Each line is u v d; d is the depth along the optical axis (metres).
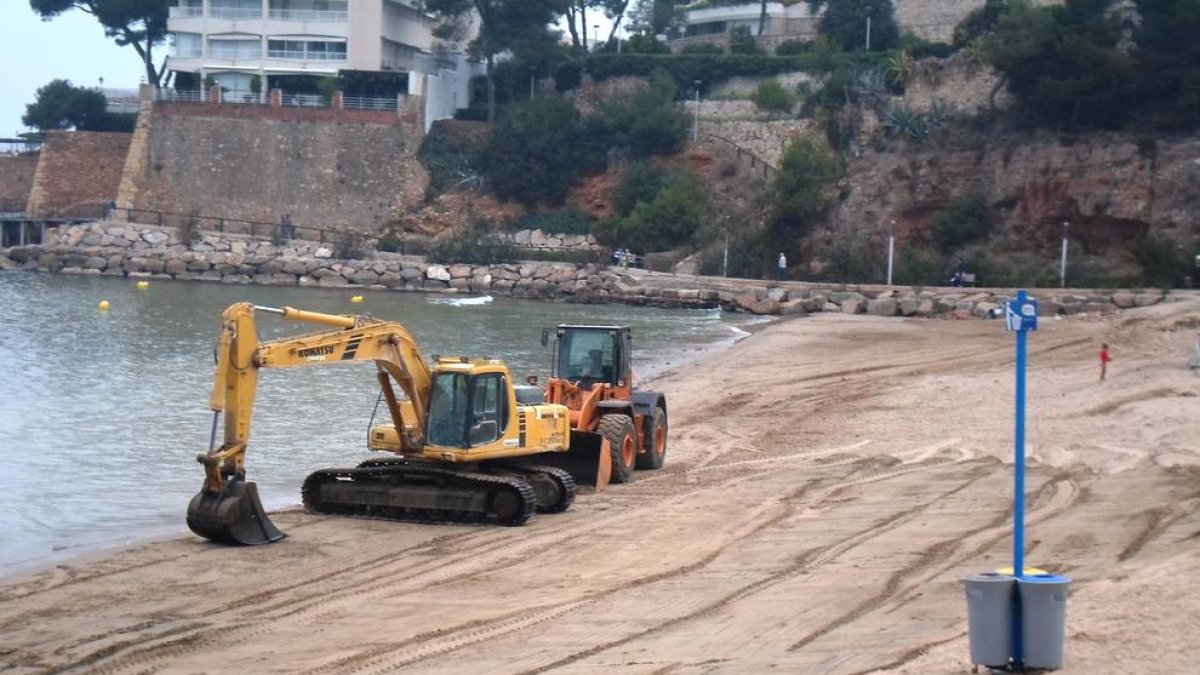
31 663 13.78
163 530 21.42
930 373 42.84
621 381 26.81
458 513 21.45
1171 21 74.19
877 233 78.75
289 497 24.20
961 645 12.54
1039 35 76.56
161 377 40.06
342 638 14.57
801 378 42.34
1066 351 47.19
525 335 54.72
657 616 15.02
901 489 23.44
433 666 13.23
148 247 86.38
